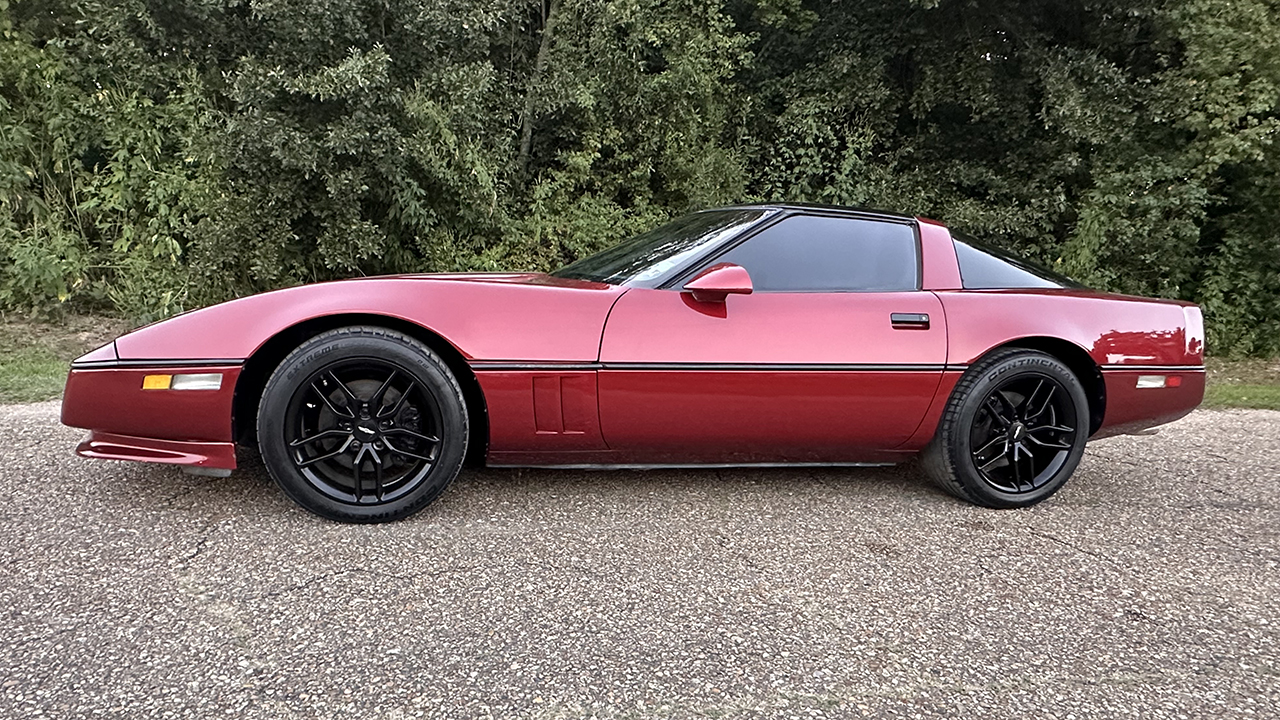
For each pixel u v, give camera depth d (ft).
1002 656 6.57
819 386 9.33
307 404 8.48
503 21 26.89
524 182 29.99
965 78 31.17
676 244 10.07
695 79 29.55
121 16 23.34
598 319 8.89
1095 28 30.40
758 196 32.63
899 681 6.13
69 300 23.53
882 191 31.45
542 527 9.00
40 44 24.25
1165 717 5.78
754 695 5.86
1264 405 19.04
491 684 5.85
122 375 8.04
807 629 6.91
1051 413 10.45
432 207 26.05
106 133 23.72
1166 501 11.00
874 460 10.44
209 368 8.12
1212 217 30.73
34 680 5.61
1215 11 26.35
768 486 10.89
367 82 22.00
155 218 23.99
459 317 8.63
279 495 9.52
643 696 5.79
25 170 23.18
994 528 9.63
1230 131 27.04
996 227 30.63
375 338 8.39
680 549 8.55
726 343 9.09
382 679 5.85
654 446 9.41
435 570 7.72
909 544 8.99
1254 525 10.09
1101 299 10.64
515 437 8.91
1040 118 30.37
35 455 10.82
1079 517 10.18
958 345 9.75
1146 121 28.71
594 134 29.37
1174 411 10.80
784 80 33.58
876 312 9.61
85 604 6.73
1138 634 7.03
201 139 23.84
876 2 32.30
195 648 6.15
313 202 23.62
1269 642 6.95
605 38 29.01
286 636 6.40
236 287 24.09
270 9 22.00
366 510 8.64
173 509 8.96
